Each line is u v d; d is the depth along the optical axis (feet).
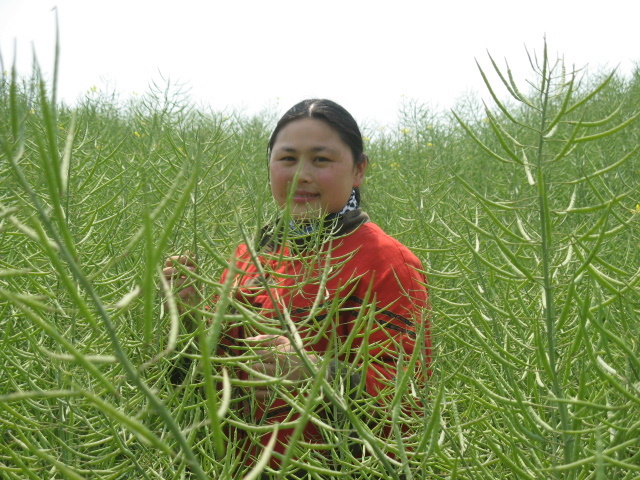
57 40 1.90
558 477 3.95
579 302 3.84
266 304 6.11
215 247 6.13
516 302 5.78
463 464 4.25
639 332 4.33
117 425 5.21
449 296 7.84
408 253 7.00
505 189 12.86
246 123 20.74
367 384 5.86
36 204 2.02
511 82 4.21
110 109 17.31
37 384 5.96
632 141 15.75
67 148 2.09
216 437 2.08
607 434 4.17
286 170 7.39
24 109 2.97
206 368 2.01
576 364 5.00
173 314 2.13
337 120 7.39
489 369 4.60
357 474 5.24
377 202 13.61
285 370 5.37
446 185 12.03
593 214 10.37
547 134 4.17
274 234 4.03
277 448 6.11
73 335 5.32
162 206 1.98
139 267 6.34
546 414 4.49
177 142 11.92
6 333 5.27
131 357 6.07
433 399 4.84
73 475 2.35
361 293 6.59
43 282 6.67
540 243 4.26
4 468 4.03
